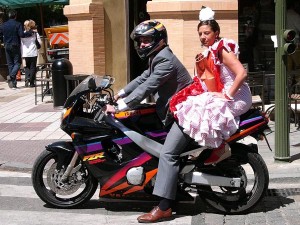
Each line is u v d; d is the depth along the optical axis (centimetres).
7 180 789
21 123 1164
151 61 593
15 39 1739
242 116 588
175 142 574
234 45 571
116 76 1339
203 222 586
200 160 590
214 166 596
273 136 973
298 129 1030
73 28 1367
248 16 1262
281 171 754
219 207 607
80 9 1324
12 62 1755
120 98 625
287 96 783
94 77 609
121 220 603
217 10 1158
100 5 1313
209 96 564
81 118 609
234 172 599
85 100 616
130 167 597
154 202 635
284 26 764
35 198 696
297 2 1264
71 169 623
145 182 597
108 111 593
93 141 604
